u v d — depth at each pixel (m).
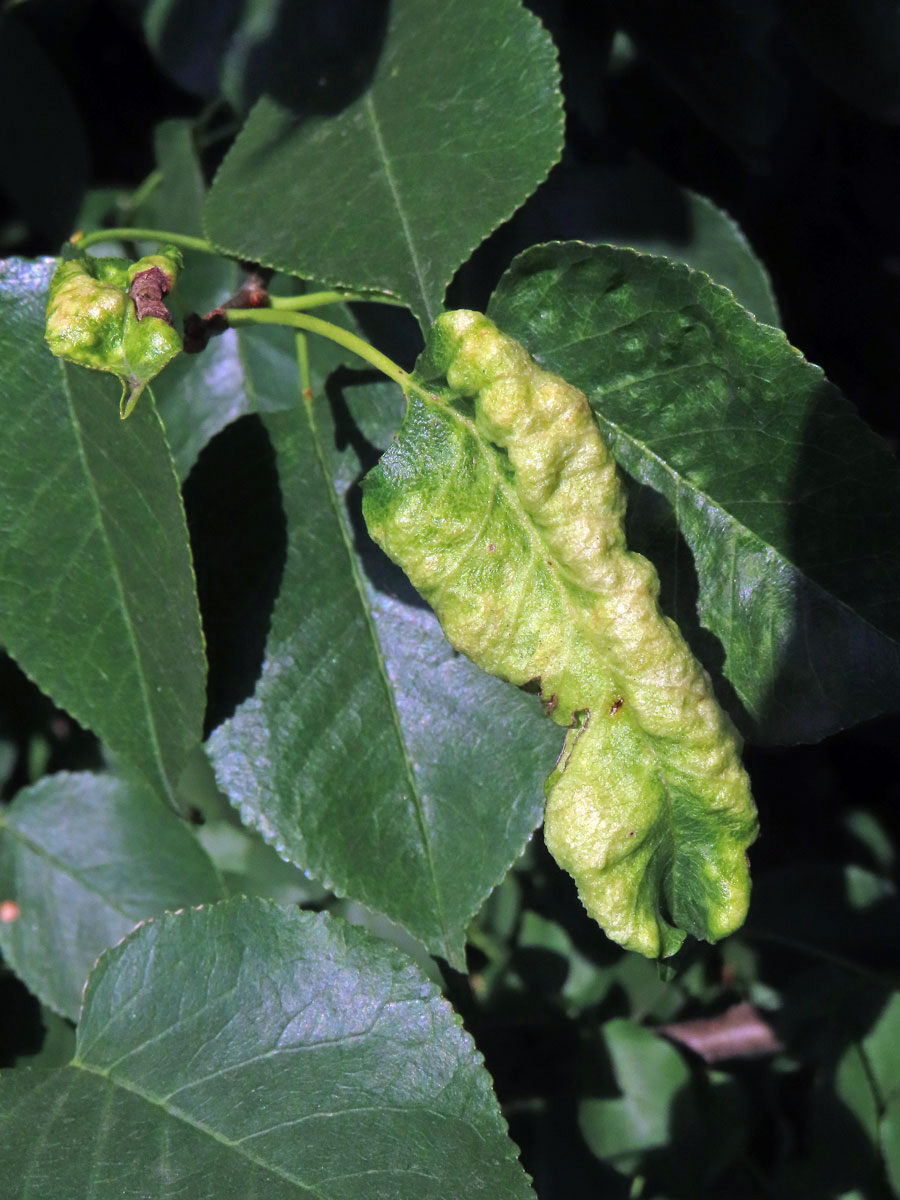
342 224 0.22
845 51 0.26
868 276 0.32
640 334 0.22
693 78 0.27
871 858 0.34
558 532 0.20
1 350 0.23
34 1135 0.22
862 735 0.39
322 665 0.23
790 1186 0.28
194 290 0.28
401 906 0.22
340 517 0.23
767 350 0.21
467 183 0.22
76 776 0.27
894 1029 0.28
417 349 0.24
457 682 0.23
